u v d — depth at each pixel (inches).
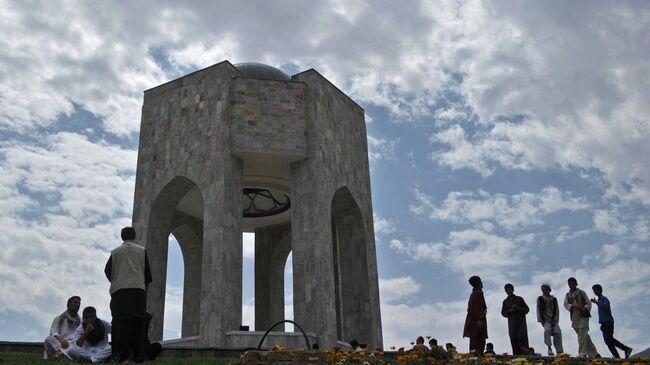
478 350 605.6
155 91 1305.4
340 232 1355.8
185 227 1435.8
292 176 1223.5
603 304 698.8
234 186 1171.9
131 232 509.4
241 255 1145.4
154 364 493.0
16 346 752.3
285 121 1222.3
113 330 483.5
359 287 1307.8
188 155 1205.7
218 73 1232.8
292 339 1064.8
